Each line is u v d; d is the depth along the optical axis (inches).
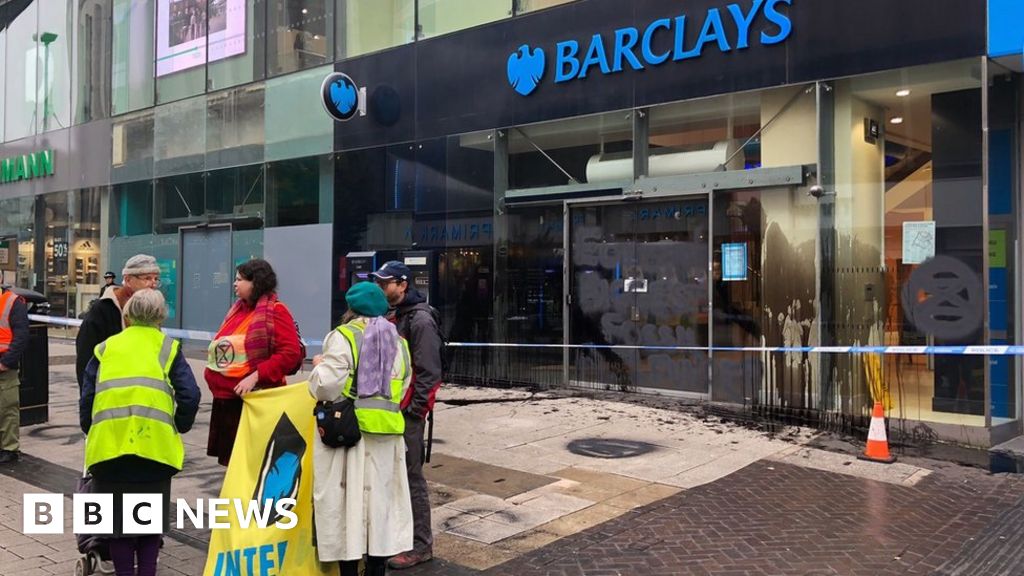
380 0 524.1
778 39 362.9
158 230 687.1
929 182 338.3
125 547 159.8
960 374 323.3
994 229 333.7
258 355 193.6
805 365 364.8
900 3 331.6
